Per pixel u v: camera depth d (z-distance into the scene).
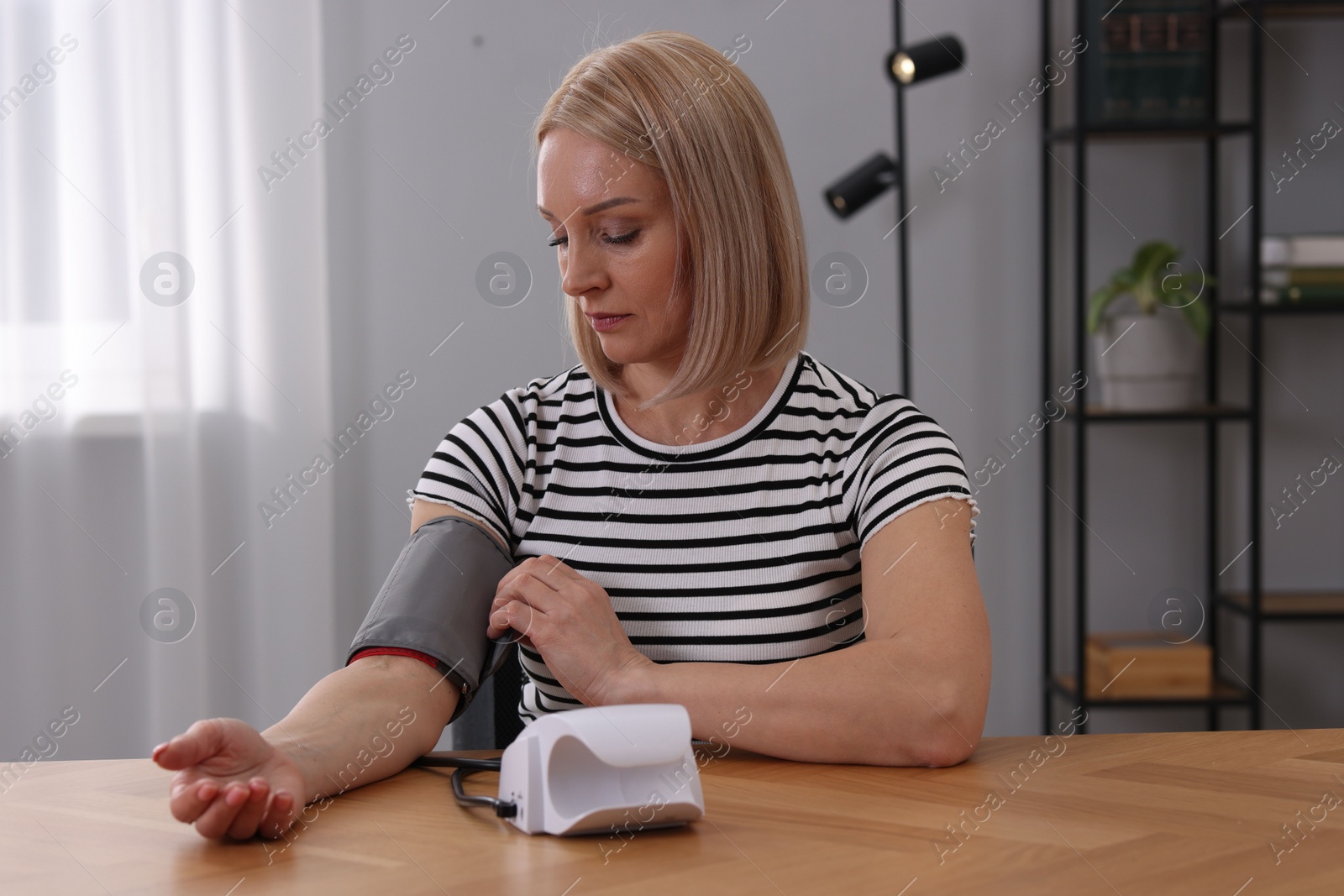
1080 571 2.17
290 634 2.21
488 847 0.67
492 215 2.28
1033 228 2.36
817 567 1.06
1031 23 2.34
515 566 1.06
